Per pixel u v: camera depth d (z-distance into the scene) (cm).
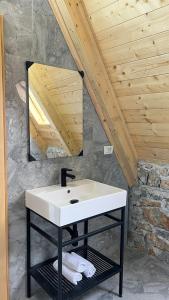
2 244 175
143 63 176
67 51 197
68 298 166
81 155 219
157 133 218
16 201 181
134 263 245
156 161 249
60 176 206
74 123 210
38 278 183
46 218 164
